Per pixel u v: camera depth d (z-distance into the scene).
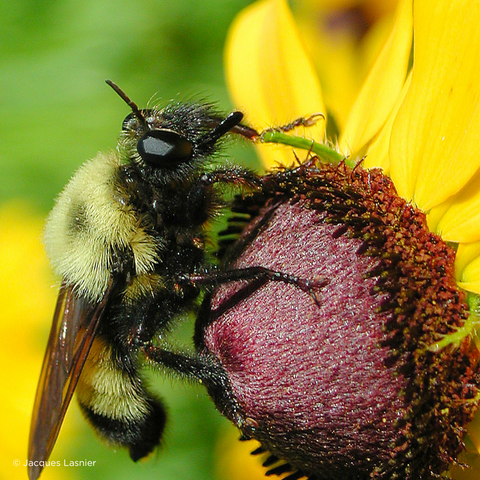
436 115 0.15
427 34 0.15
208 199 0.16
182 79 0.20
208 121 0.16
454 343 0.15
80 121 0.20
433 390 0.15
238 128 0.16
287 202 0.15
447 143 0.15
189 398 0.19
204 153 0.16
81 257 0.16
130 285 0.16
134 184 0.16
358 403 0.15
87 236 0.16
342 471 0.15
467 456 0.15
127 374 0.16
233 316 0.15
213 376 0.15
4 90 0.20
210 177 0.15
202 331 0.15
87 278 0.16
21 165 0.20
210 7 0.20
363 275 0.15
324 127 0.16
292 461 0.15
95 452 0.19
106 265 0.16
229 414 0.15
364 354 0.15
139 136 0.16
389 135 0.16
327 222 0.15
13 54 0.20
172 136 0.16
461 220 0.15
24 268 0.18
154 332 0.16
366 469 0.15
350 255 0.15
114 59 0.20
